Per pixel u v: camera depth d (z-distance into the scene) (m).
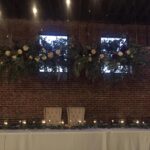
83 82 5.25
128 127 4.24
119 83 5.28
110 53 4.60
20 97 5.16
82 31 5.32
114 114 5.27
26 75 4.88
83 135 3.60
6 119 5.10
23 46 4.44
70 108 4.77
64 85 5.23
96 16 5.11
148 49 5.06
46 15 5.06
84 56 4.53
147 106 5.34
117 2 4.60
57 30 5.30
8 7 4.74
